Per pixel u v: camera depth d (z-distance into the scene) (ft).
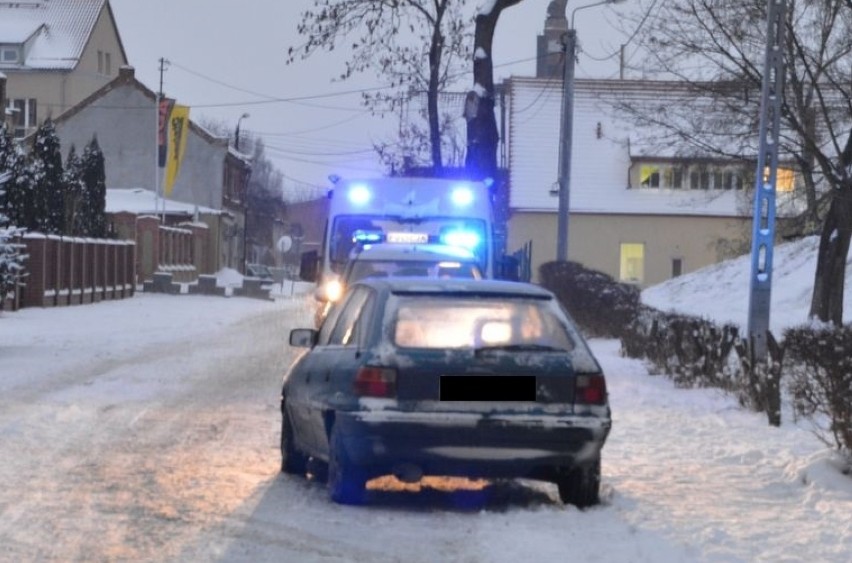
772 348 54.34
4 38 313.53
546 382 33.71
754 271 63.10
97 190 185.68
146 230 216.74
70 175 169.99
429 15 130.82
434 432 32.91
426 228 74.49
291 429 40.37
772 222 63.26
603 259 211.00
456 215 74.95
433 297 35.14
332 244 74.54
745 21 79.56
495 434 33.09
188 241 247.50
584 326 111.86
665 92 94.58
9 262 83.10
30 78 313.53
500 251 81.30
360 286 39.09
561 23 228.84
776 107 63.93
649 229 210.18
